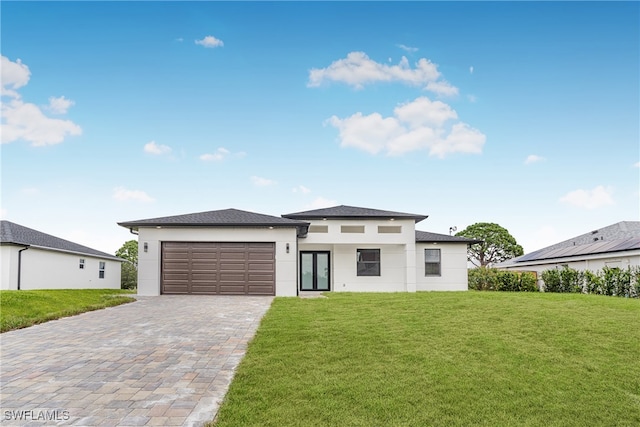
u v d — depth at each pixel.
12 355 6.59
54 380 5.38
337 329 8.13
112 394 4.88
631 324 8.55
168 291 15.28
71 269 22.89
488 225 37.09
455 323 8.68
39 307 10.84
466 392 5.05
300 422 4.20
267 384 5.20
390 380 5.39
